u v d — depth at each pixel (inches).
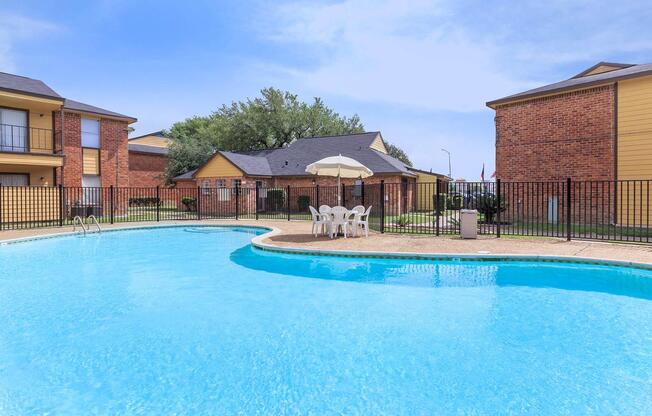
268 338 179.9
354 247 405.1
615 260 320.2
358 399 125.7
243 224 697.6
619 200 543.2
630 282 284.8
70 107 794.2
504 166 658.2
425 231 542.6
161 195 1456.7
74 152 812.0
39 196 697.6
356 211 494.9
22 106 726.5
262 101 1469.0
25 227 641.6
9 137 710.5
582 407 119.8
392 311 219.6
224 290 269.0
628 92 535.8
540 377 140.0
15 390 132.8
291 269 338.6
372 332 187.0
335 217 486.0
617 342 173.0
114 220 776.9
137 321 204.7
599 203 561.0
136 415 117.0
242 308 226.8
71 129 808.3
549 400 124.3
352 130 1781.5
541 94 604.1
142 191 1444.4
